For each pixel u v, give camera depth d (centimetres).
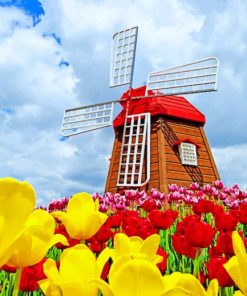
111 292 79
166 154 2245
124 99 2492
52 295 104
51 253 460
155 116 2336
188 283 88
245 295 94
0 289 294
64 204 995
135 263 80
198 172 2338
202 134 2469
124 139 2381
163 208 1213
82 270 105
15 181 85
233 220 383
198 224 280
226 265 98
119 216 444
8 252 86
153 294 79
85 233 193
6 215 85
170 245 531
